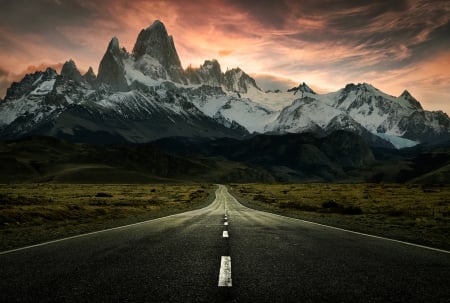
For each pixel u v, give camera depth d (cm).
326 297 709
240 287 784
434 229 2131
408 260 1094
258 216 3284
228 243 1454
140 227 2166
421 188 12188
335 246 1379
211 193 13362
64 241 1522
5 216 2662
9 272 920
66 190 12962
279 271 941
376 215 3494
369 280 845
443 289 767
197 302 678
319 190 13350
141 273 915
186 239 1579
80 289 763
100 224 2511
